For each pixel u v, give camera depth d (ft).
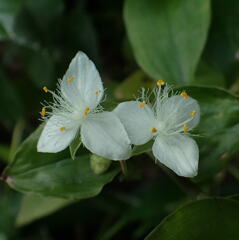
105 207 0.48
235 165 0.47
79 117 0.35
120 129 0.35
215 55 0.45
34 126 0.51
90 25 0.50
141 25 0.43
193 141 0.35
